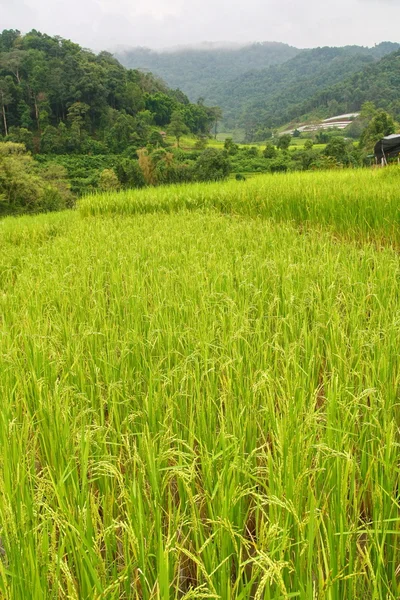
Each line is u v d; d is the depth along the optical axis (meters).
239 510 2.38
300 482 2.23
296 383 3.28
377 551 2.13
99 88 120.62
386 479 2.46
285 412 2.90
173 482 3.00
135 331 4.44
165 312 5.07
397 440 3.06
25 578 1.93
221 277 6.23
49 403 3.32
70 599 1.83
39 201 51.97
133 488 2.27
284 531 1.95
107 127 119.12
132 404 3.52
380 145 26.98
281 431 2.59
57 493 2.24
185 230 10.50
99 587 1.92
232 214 14.95
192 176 65.50
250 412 3.17
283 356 3.93
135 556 2.07
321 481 2.62
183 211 15.16
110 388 3.39
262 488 2.84
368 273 6.45
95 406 3.63
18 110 115.75
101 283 6.85
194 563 2.46
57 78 118.88
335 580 1.89
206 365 3.62
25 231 15.09
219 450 2.80
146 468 2.71
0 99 113.81
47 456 2.98
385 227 9.88
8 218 26.58
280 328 4.52
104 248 9.25
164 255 7.96
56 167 77.56
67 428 2.95
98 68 127.81
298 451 2.49
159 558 1.86
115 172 70.50
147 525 2.30
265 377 3.15
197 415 3.15
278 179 19.14
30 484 2.52
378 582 1.97
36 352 4.15
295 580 2.04
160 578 1.80
